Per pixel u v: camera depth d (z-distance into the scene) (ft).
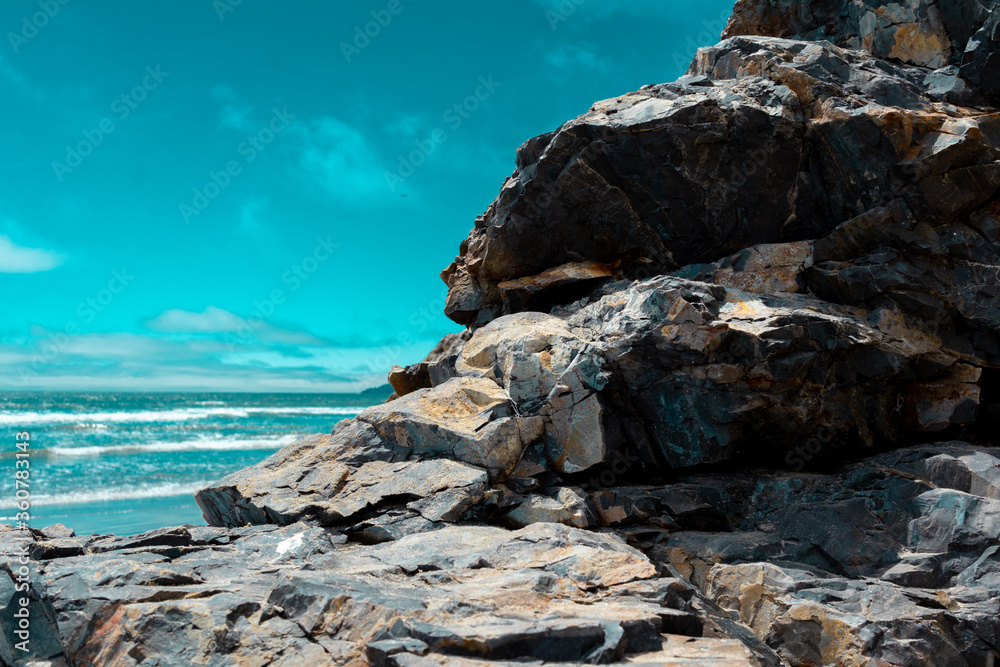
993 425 30.32
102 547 23.85
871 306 31.14
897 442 30.81
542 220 38.58
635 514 27.84
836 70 35.06
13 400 227.40
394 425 31.45
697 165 33.94
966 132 28.84
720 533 27.30
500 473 28.99
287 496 29.25
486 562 21.31
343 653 15.69
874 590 22.85
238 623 17.04
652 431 29.43
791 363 27.12
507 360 31.99
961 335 30.35
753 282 33.65
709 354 27.30
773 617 23.00
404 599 17.04
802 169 33.55
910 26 38.55
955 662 20.95
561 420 29.76
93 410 198.90
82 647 17.30
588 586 18.78
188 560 22.35
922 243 30.37
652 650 15.52
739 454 29.94
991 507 23.81
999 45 32.78
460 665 13.73
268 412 226.58
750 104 33.04
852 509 25.96
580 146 35.45
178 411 207.10
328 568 20.85
